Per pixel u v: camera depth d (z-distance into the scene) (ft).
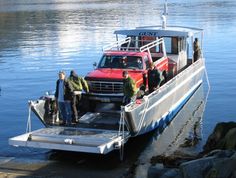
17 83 83.56
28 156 44.86
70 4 311.68
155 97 49.08
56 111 48.21
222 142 40.86
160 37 64.85
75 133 43.88
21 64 102.73
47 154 45.19
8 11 252.01
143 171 40.04
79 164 42.09
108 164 42.11
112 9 253.24
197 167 32.14
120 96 48.32
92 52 114.62
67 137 41.98
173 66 62.18
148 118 48.37
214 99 68.28
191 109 63.10
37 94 75.05
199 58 73.82
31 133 43.78
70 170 40.37
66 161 42.91
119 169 40.88
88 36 143.64
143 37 64.54
